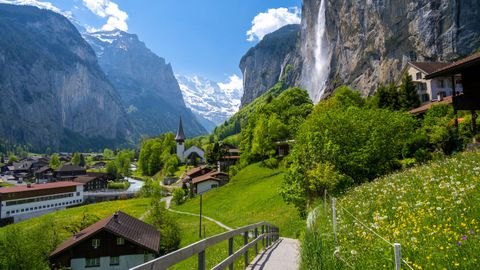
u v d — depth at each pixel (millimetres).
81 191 109875
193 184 92500
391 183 14391
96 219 63562
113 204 94688
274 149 85812
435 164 16625
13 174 197000
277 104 102812
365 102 80250
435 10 104812
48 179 164500
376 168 32875
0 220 84312
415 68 82938
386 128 35500
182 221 60375
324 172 27078
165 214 50906
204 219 58125
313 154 30375
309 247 10031
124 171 178250
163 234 47312
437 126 38719
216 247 28719
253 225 15023
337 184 26484
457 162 14844
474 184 9461
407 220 8273
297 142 35188
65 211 88188
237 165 99562
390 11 118312
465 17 98688
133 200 100688
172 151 195625
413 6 110188
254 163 90625
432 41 105188
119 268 39625
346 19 145625
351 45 144000
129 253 40000
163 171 157375
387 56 121688
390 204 10906
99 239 40000
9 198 87062
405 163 34031
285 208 44719
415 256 5926
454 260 5324
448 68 25297
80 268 39406
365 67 136500
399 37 116188
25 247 38969
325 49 184625
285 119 96438
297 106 101688
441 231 6621
